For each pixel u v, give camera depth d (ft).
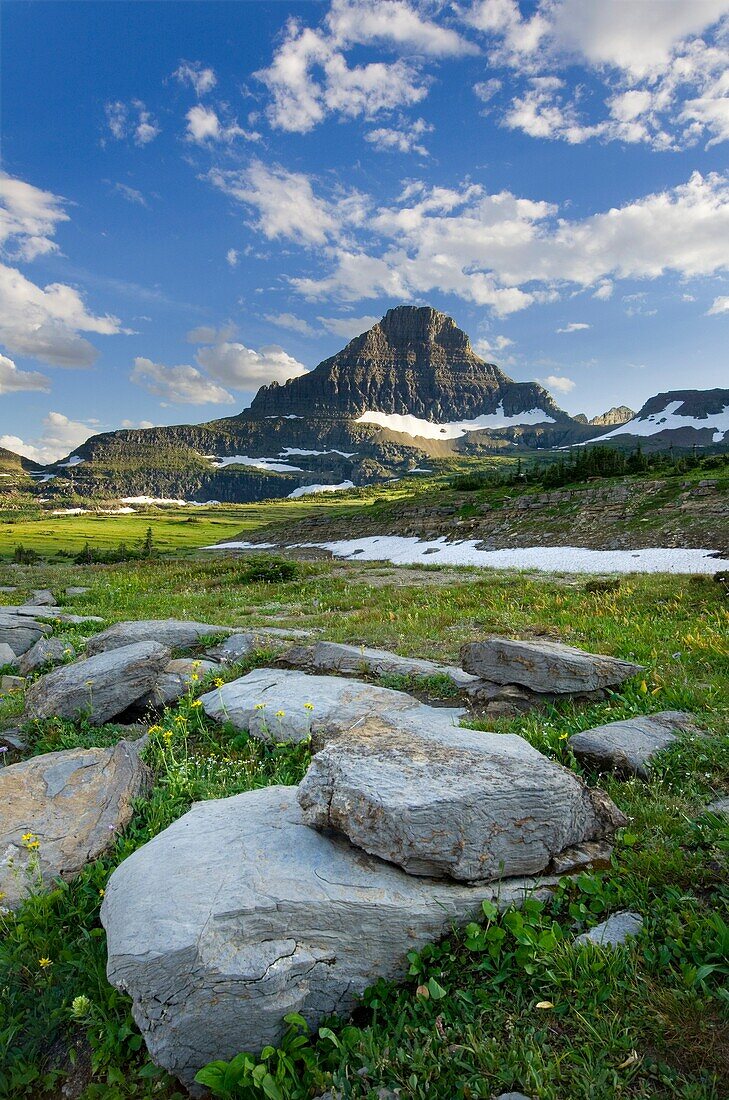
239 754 25.04
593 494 212.64
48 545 487.61
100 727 29.09
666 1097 8.88
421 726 18.89
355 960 11.82
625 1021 10.11
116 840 17.90
